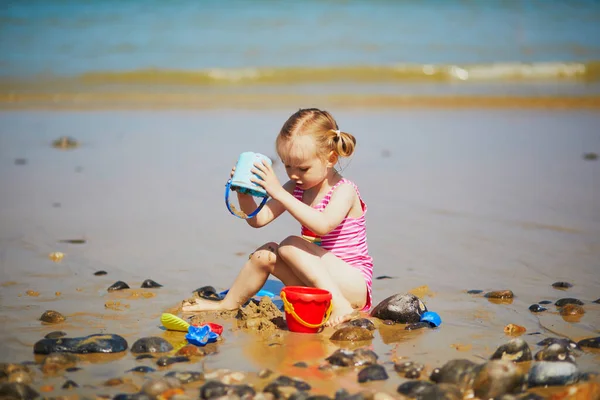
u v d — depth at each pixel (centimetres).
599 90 1466
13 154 964
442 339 367
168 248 568
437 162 909
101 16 2308
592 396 281
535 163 894
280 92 1485
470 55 1814
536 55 1805
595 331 375
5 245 567
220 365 330
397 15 2370
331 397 292
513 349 333
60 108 1330
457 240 590
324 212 425
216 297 445
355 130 1123
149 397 286
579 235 596
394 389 301
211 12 2411
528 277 489
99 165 904
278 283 491
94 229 623
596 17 2264
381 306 405
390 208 699
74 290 456
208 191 779
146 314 410
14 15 2278
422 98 1410
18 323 388
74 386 301
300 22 2256
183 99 1422
